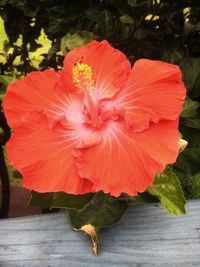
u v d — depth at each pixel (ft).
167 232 0.84
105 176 0.73
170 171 0.84
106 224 0.83
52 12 1.85
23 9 2.04
